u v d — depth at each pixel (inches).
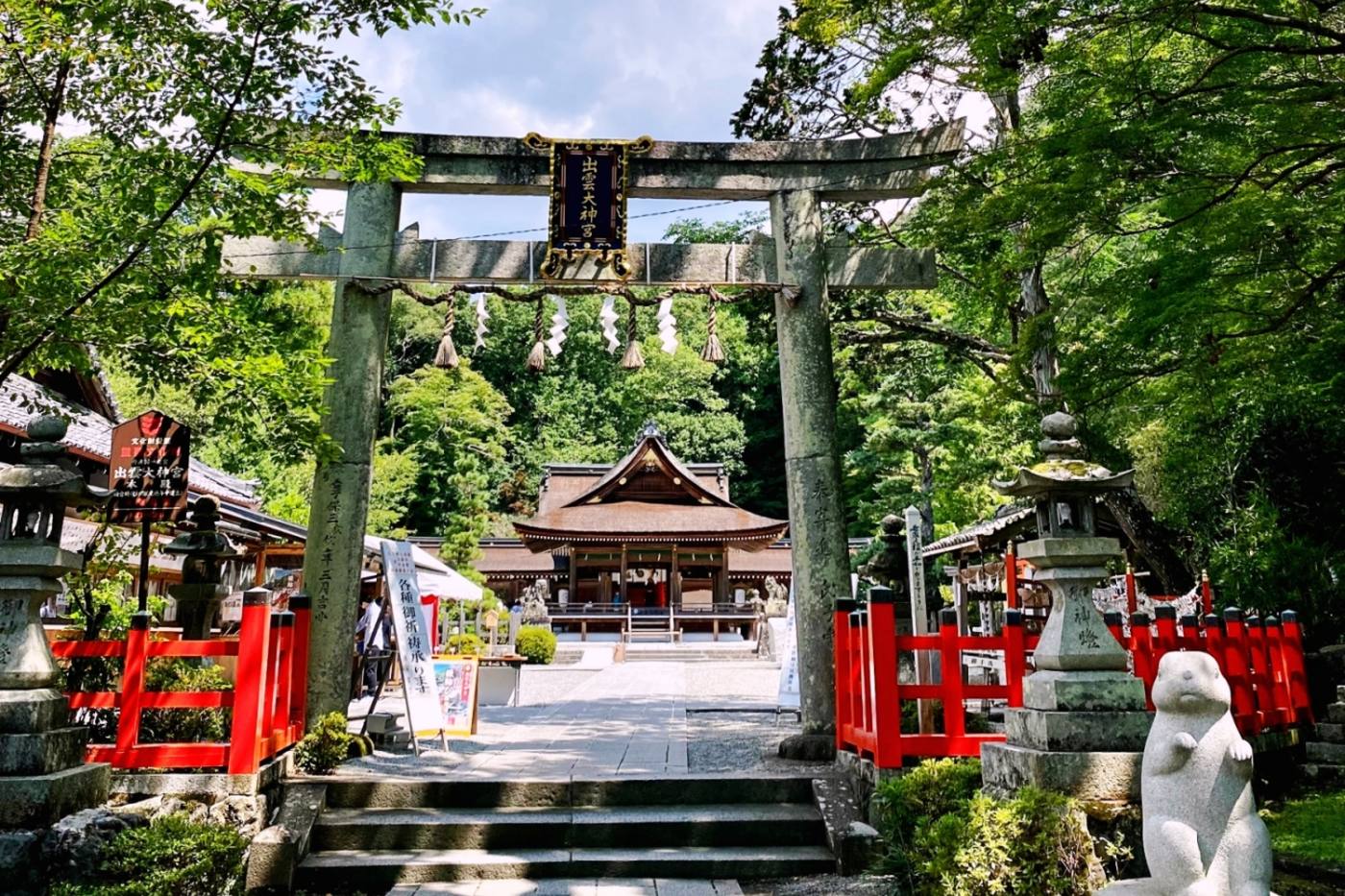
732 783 231.1
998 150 307.6
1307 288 277.7
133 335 234.5
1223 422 383.2
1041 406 406.3
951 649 213.0
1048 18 265.9
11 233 245.1
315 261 301.7
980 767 187.8
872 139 317.7
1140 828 154.4
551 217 309.7
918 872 160.6
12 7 197.6
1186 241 286.2
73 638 278.7
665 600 1348.4
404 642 295.0
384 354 303.4
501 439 1610.5
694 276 316.2
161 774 203.0
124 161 223.1
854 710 241.1
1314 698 283.1
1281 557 323.0
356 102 236.1
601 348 1879.9
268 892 192.5
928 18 320.8
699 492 1293.1
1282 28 267.1
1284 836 198.7
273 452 270.4
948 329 541.3
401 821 213.6
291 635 244.1
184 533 308.5
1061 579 175.6
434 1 222.8
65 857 168.7
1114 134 262.2
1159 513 457.7
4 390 262.1
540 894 188.2
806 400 302.7
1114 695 166.4
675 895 186.9
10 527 188.2
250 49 220.5
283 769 231.0
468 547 1043.3
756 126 459.5
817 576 290.0
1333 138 253.4
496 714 414.9
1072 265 403.2
